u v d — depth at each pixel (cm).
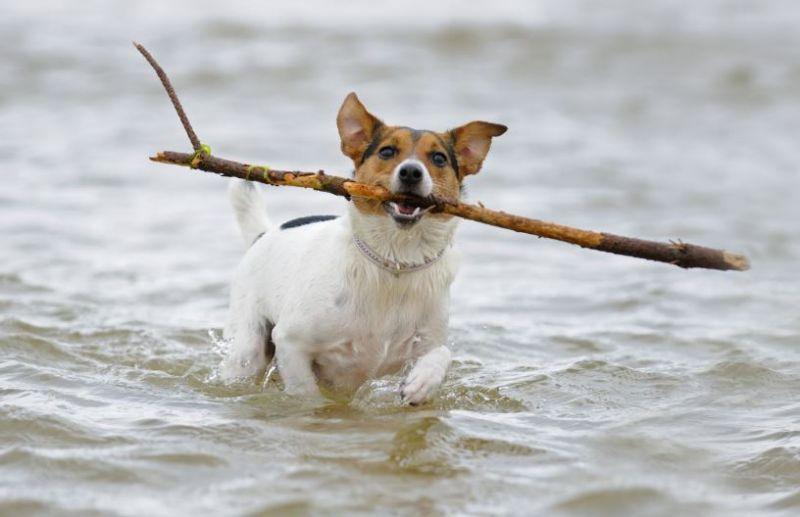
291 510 692
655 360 1122
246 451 810
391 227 924
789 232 1789
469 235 1784
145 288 1406
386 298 949
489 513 700
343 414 923
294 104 2719
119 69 3000
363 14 3931
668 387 1017
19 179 2019
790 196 2056
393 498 721
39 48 3184
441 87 2953
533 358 1147
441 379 921
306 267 974
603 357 1134
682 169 2264
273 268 1023
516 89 2991
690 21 3975
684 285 1477
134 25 3581
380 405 952
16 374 999
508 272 1559
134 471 753
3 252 1544
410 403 909
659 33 3731
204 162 898
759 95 2989
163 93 2789
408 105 2719
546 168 2239
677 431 880
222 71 3008
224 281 1453
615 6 4275
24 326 1171
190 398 966
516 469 784
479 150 994
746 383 1021
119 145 2309
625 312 1348
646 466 799
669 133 2612
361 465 784
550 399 983
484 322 1285
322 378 994
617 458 813
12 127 2438
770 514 711
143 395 966
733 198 2036
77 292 1362
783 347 1162
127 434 836
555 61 3325
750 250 1678
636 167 2275
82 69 2986
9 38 3297
